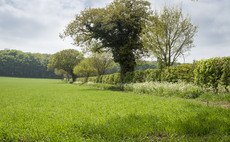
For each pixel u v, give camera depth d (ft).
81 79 208.74
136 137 10.88
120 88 68.95
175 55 64.34
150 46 64.49
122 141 9.97
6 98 41.09
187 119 14.40
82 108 22.56
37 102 31.81
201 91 33.63
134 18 79.00
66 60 247.09
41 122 14.94
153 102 26.94
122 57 83.20
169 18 62.64
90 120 15.10
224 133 11.17
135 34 83.71
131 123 13.46
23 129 12.75
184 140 9.85
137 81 69.36
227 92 30.63
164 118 14.87
